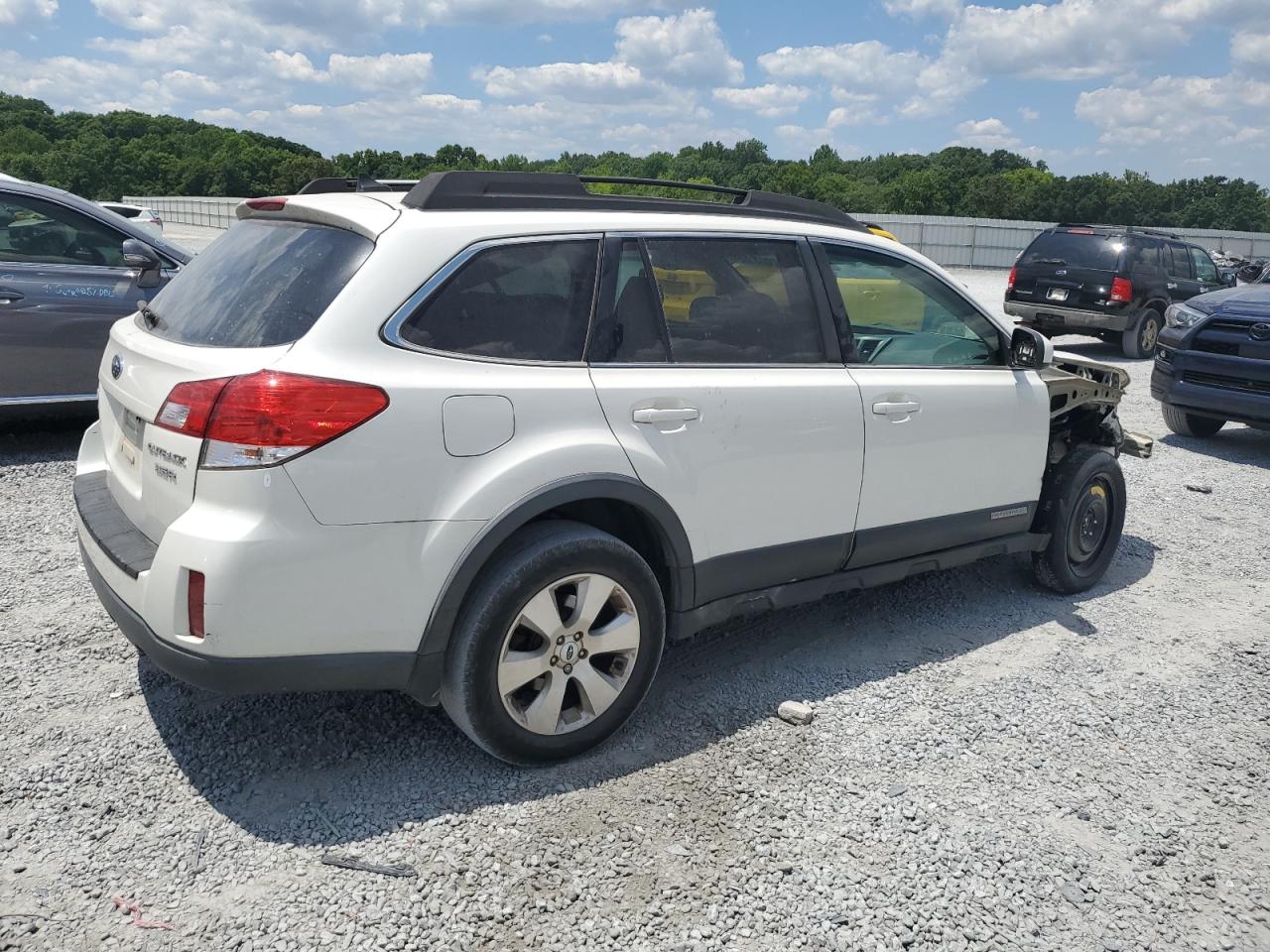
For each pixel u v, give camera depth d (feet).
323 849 9.18
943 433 13.79
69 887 8.52
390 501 9.14
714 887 8.96
